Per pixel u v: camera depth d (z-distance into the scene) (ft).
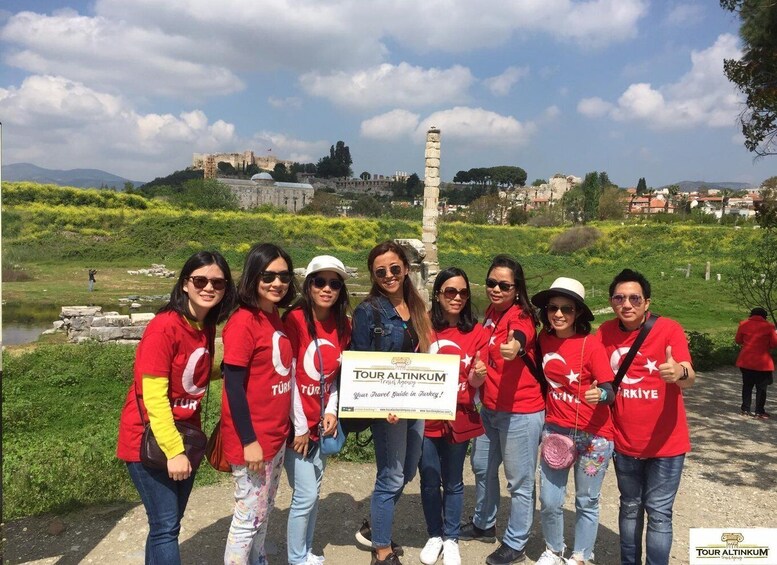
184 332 9.34
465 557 12.59
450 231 183.01
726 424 25.17
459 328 12.21
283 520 14.02
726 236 158.10
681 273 131.23
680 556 13.00
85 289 87.76
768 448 21.71
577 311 11.16
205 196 217.15
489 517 13.05
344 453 18.38
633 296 10.60
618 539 13.78
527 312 11.63
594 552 13.07
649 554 10.75
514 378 11.71
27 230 134.21
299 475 10.91
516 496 11.96
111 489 15.37
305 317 10.83
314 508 11.28
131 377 32.71
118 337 49.42
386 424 11.21
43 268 113.60
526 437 11.63
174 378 9.42
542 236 188.24
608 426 11.06
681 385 10.44
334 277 10.62
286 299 10.83
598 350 10.88
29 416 24.81
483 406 12.51
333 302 10.76
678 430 10.71
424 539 13.41
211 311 9.87
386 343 11.00
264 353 9.81
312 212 256.52
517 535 11.97
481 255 170.50
